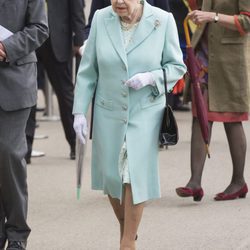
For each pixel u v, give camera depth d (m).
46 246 19.80
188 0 23.75
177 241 20.02
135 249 17.84
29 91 17.88
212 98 23.31
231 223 21.47
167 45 17.36
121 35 17.23
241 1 22.66
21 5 17.64
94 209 23.12
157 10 17.47
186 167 28.25
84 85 17.58
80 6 27.77
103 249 19.52
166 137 17.30
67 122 29.39
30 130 28.73
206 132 21.33
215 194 24.45
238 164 23.80
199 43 23.41
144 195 17.23
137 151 17.17
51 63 28.42
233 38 23.16
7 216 18.22
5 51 17.33
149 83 17.05
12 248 18.11
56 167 28.67
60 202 23.92
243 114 23.58
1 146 17.69
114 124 17.30
